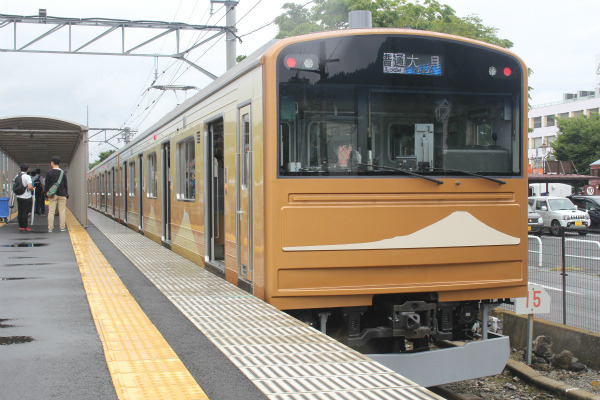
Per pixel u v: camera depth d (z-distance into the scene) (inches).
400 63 226.1
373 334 225.6
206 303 233.6
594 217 1251.2
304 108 216.4
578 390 246.4
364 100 222.4
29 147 875.4
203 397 133.0
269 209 213.2
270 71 213.6
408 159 226.2
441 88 230.7
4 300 254.2
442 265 227.5
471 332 249.9
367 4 886.4
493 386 273.3
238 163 259.8
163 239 484.4
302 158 215.8
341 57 220.2
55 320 216.2
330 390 133.6
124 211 784.3
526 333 309.6
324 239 215.3
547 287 359.6
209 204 335.3
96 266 356.8
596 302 338.0
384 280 221.6
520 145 239.3
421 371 213.9
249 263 242.7
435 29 923.4
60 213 638.5
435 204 225.6
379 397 128.3
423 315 234.4
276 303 213.6
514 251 236.8
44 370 157.9
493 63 236.7
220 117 292.8
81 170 700.7
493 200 233.8
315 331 187.5
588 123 2292.1
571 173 1913.1
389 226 220.5
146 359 163.9
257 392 135.0
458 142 231.9
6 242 513.0
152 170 553.0
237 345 173.8
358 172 219.3
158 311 226.1
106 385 145.8
